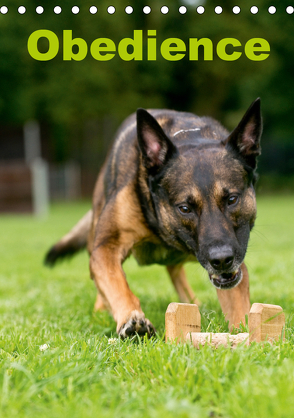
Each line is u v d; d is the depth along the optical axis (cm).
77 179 3316
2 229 1686
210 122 514
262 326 333
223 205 400
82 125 3578
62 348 343
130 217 453
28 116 3127
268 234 1301
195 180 403
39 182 2312
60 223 1847
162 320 474
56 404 248
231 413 236
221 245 372
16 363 285
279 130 3791
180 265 587
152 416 230
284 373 265
